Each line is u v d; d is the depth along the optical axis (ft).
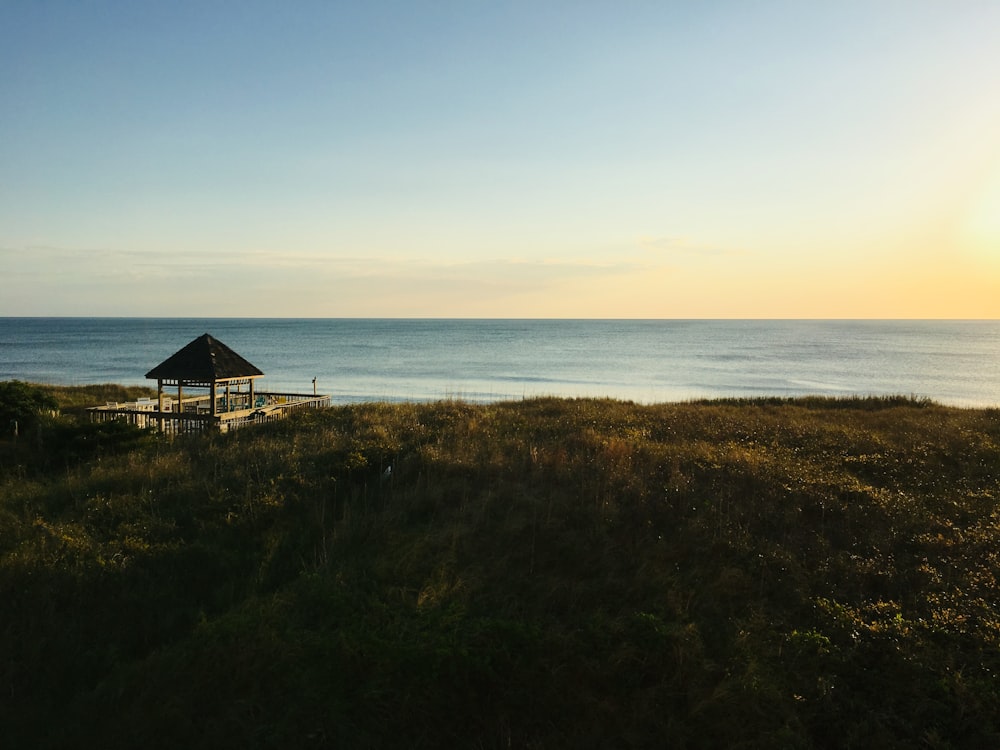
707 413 66.13
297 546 29.12
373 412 64.39
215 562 27.04
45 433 52.90
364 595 23.49
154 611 23.81
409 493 33.83
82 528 29.71
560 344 441.27
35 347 378.12
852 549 27.17
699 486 33.91
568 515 30.01
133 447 50.62
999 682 18.06
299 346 413.80
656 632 20.01
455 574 25.11
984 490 34.99
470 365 264.52
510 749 16.88
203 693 18.63
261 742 16.88
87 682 20.20
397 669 18.42
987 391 171.94
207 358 68.13
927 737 16.49
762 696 17.70
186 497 34.19
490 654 18.93
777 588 23.94
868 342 472.03
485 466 37.63
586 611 22.57
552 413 66.54
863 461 41.11
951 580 24.16
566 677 18.61
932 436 50.29
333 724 17.08
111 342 438.40
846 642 20.35
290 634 20.59
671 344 441.68
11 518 31.53
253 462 41.29
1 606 23.18
